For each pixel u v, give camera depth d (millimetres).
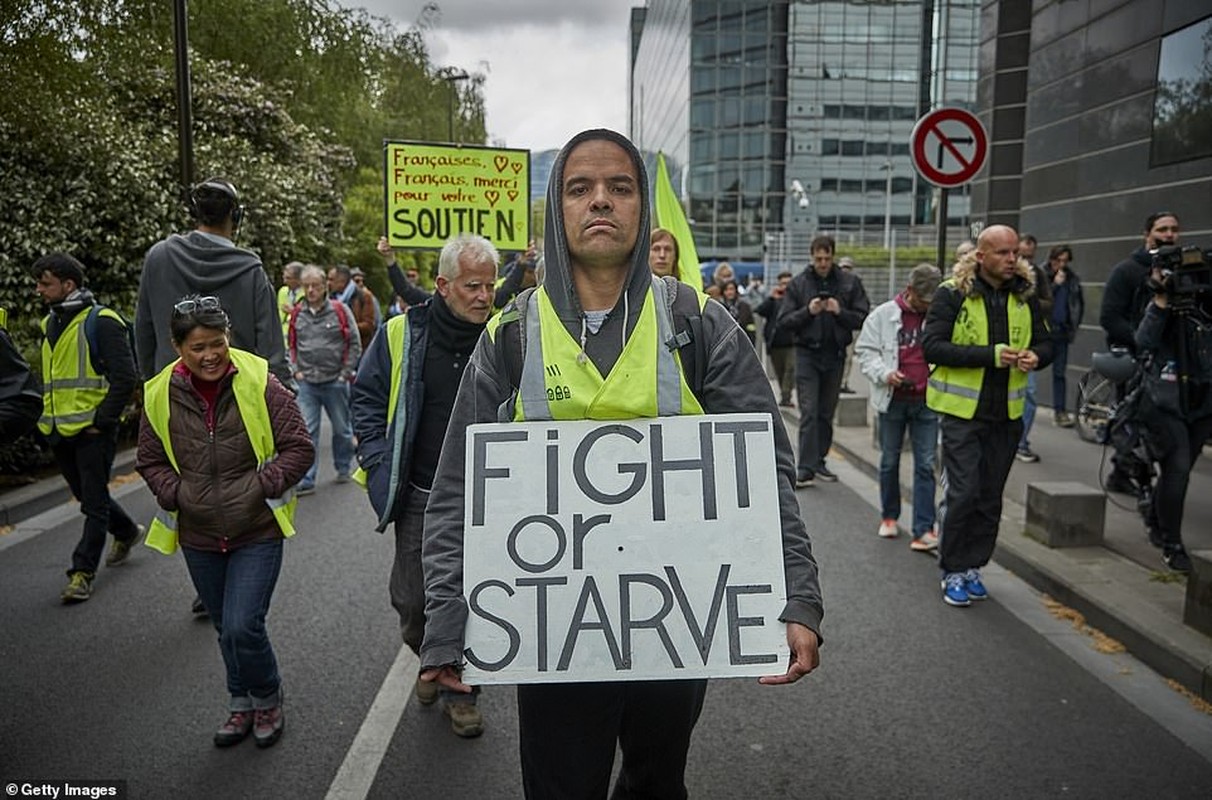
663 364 2250
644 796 2488
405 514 3910
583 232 2209
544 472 2229
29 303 9836
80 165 10508
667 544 2197
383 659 4668
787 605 2160
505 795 3424
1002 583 5859
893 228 60062
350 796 3412
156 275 4676
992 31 18219
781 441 2289
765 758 3686
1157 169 10305
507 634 2160
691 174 60812
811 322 8547
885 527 6977
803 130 60094
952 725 3945
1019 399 5312
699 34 59625
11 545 6762
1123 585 5391
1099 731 3891
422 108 29359
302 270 8844
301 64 18078
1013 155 18344
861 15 59562
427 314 3926
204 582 3863
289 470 3787
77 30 9867
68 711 4094
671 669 2143
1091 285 11570
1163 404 5594
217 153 13055
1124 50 10891
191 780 3518
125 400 5488
